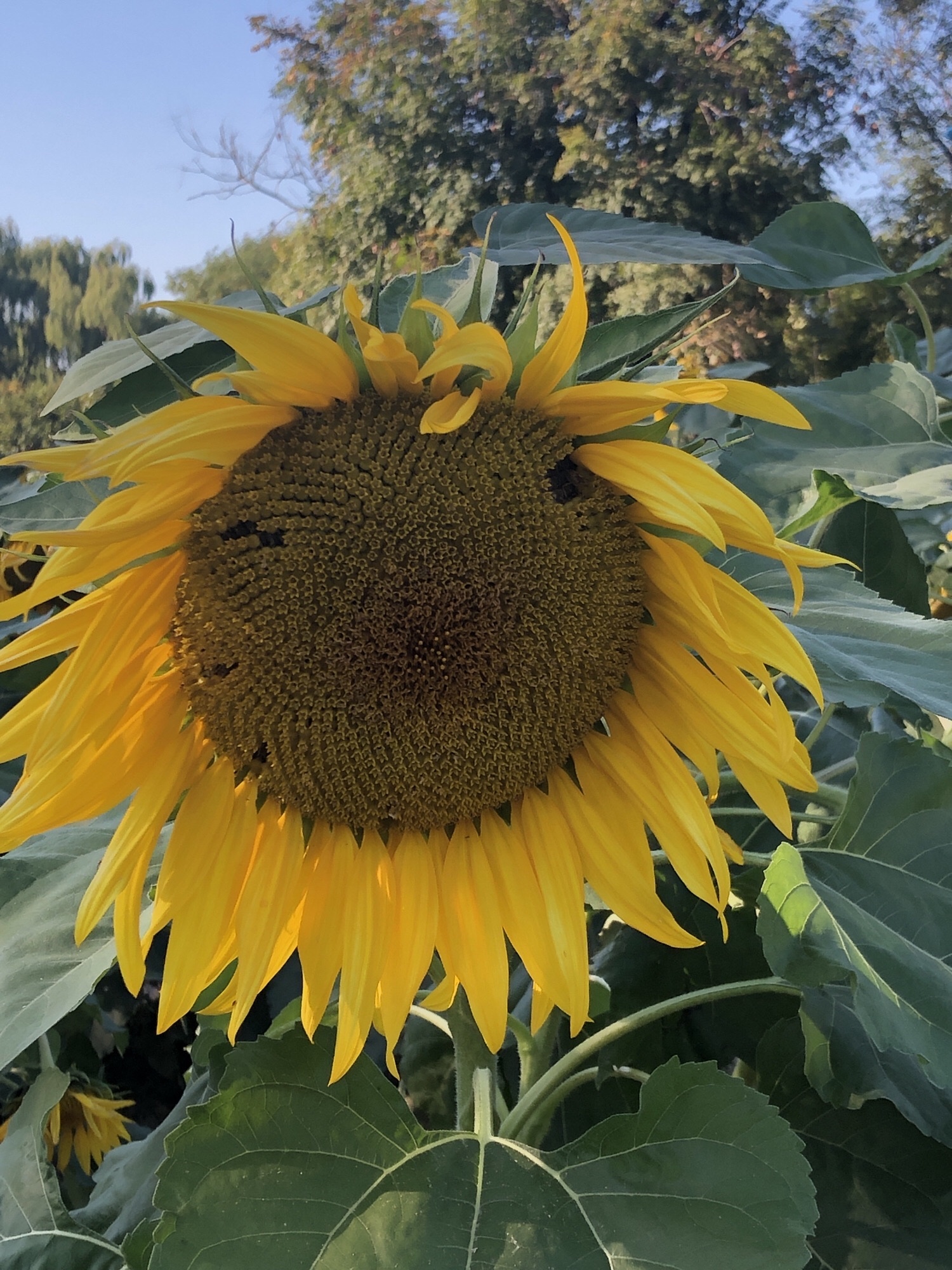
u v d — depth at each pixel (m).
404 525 0.37
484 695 0.40
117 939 0.37
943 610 0.75
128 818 0.38
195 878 0.39
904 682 0.40
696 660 0.40
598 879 0.42
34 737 0.36
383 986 0.41
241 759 0.40
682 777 0.41
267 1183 0.35
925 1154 0.44
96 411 0.45
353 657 0.38
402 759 0.40
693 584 0.38
